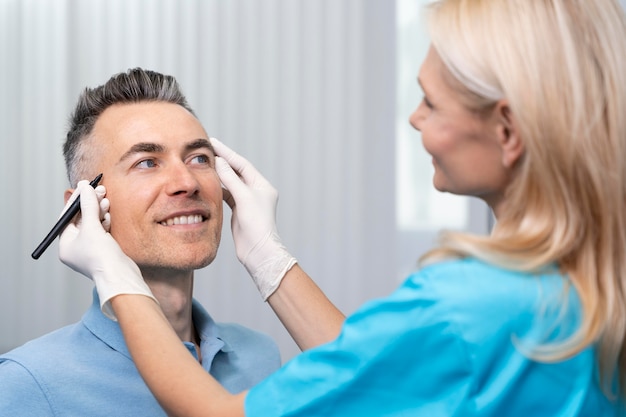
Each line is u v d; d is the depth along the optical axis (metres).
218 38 2.78
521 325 0.85
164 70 2.76
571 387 0.87
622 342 0.90
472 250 0.87
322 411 0.89
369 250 2.91
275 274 1.25
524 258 0.86
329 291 2.87
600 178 0.84
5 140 2.72
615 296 0.86
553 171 0.84
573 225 0.84
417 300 0.87
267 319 2.77
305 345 1.22
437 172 0.96
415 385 0.87
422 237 3.05
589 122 0.84
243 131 2.81
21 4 2.72
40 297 2.71
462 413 0.85
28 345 1.23
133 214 1.23
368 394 0.88
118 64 2.75
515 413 0.86
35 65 2.72
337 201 2.86
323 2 2.85
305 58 2.85
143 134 1.25
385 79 2.91
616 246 0.87
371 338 0.87
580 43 0.84
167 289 1.26
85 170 1.30
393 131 2.91
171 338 0.99
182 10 2.77
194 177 1.26
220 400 0.92
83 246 1.14
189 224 1.25
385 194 2.91
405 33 3.06
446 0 0.92
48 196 2.73
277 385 0.91
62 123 2.72
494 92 0.85
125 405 1.19
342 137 2.86
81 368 1.19
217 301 2.75
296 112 2.84
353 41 2.88
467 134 0.90
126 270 1.09
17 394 1.15
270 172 2.82
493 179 0.91
